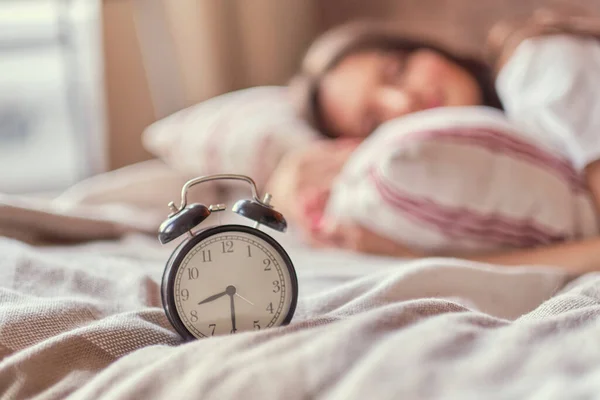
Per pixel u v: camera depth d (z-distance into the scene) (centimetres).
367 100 180
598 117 132
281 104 209
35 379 61
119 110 248
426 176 126
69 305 75
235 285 68
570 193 128
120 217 149
